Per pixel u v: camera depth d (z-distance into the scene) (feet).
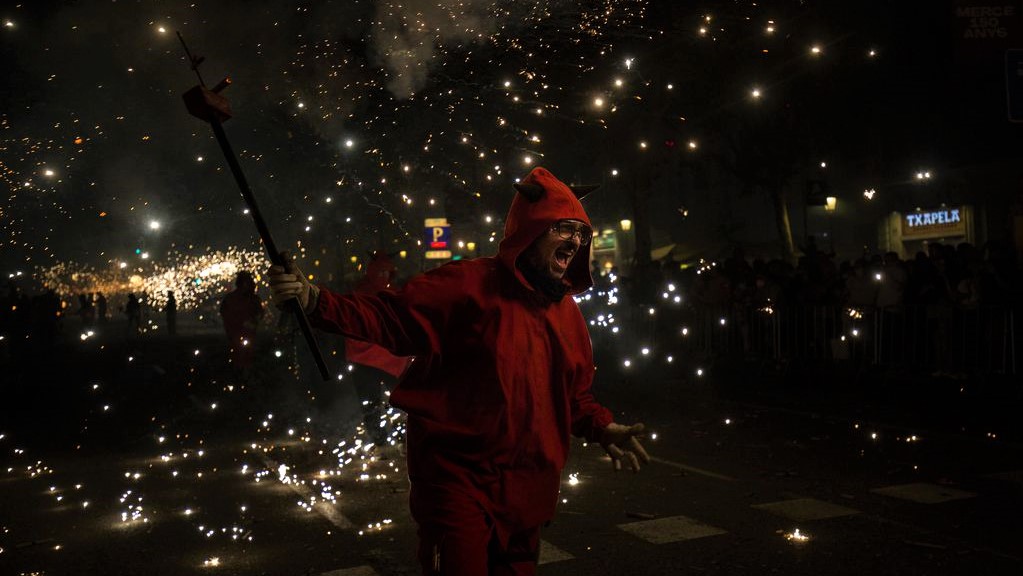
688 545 17.66
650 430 31.48
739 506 20.62
